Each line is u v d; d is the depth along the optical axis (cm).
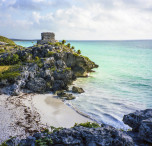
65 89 5619
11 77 5041
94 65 8906
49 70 6212
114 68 10331
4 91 4725
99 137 1408
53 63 6931
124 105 4312
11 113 3469
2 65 7019
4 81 4903
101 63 12381
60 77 6256
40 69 6225
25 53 7512
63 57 7781
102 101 4600
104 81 6994
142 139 1606
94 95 5119
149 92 5456
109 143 1375
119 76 8000
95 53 19788
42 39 10888
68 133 1483
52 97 4841
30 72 5669
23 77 5319
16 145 1741
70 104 4325
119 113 3822
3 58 7325
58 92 5159
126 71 9331
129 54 18738
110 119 3528
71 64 7931
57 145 1392
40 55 7700
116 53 19900
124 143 1384
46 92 5269
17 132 2758
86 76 7994
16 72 5581
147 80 7150
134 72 9012
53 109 3950
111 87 6069
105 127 1598
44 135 1548
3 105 3872
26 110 3712
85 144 1402
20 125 3012
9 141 1819
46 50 7688
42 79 5566
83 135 1455
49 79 5809
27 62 6844
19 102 4166
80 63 7900
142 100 4700
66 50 8944
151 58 15150
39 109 3866
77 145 1385
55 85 5559
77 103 4428
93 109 4050
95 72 9069
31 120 3259
